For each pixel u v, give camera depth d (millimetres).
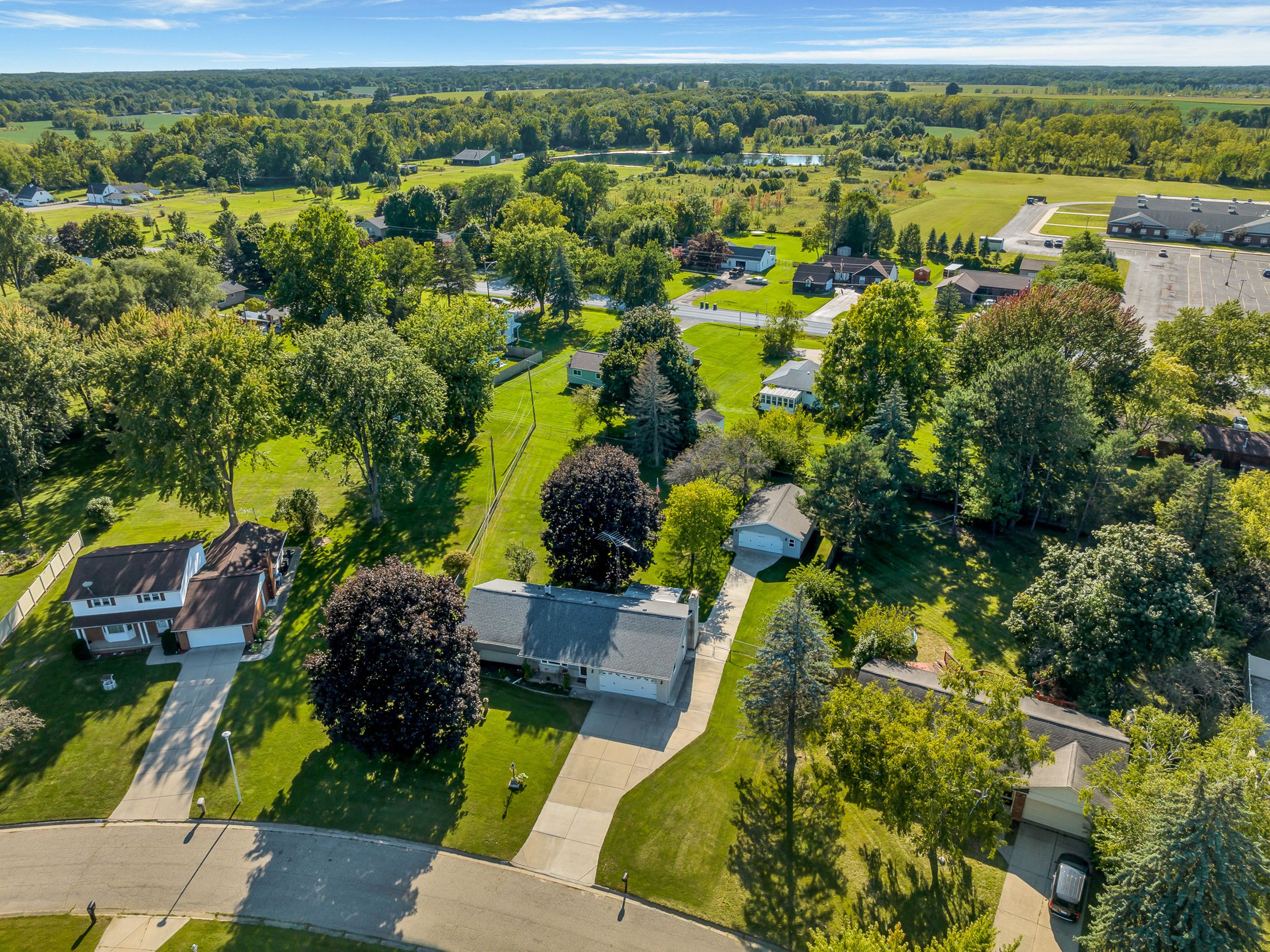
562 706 47688
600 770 43094
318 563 60500
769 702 40375
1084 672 44781
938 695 41031
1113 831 33188
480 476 74438
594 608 50219
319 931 34969
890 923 34750
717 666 50781
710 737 45188
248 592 52281
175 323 60406
